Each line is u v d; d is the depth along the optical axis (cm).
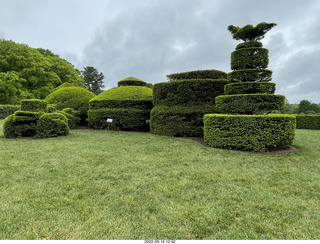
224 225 177
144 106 891
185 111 675
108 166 343
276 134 455
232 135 480
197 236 163
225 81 688
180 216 190
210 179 287
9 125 609
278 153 448
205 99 690
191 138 649
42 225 172
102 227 171
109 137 656
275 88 533
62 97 1067
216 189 253
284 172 322
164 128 715
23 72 1859
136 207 205
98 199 222
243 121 469
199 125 661
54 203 210
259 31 550
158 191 245
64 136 663
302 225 178
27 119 618
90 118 939
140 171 320
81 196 229
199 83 693
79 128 966
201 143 562
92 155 416
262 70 530
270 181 283
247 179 289
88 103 1083
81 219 182
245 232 168
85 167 335
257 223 181
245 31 562
